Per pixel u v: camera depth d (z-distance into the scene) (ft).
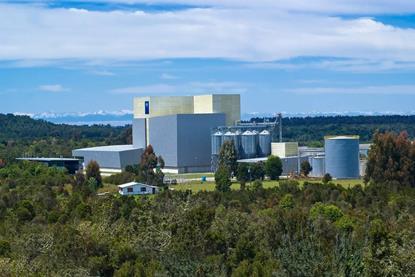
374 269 365.61
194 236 463.83
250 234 481.05
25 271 438.81
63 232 488.85
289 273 367.86
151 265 417.90
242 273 399.65
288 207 642.63
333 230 493.36
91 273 441.27
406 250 385.50
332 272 358.84
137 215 568.41
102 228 517.14
